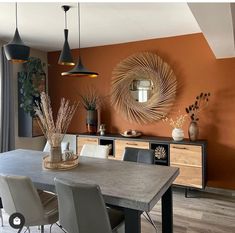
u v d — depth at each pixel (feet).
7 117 13.03
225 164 11.75
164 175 6.50
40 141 16.02
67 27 10.90
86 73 7.88
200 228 8.57
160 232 8.34
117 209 6.79
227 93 11.60
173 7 8.67
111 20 10.05
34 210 6.00
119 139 12.57
